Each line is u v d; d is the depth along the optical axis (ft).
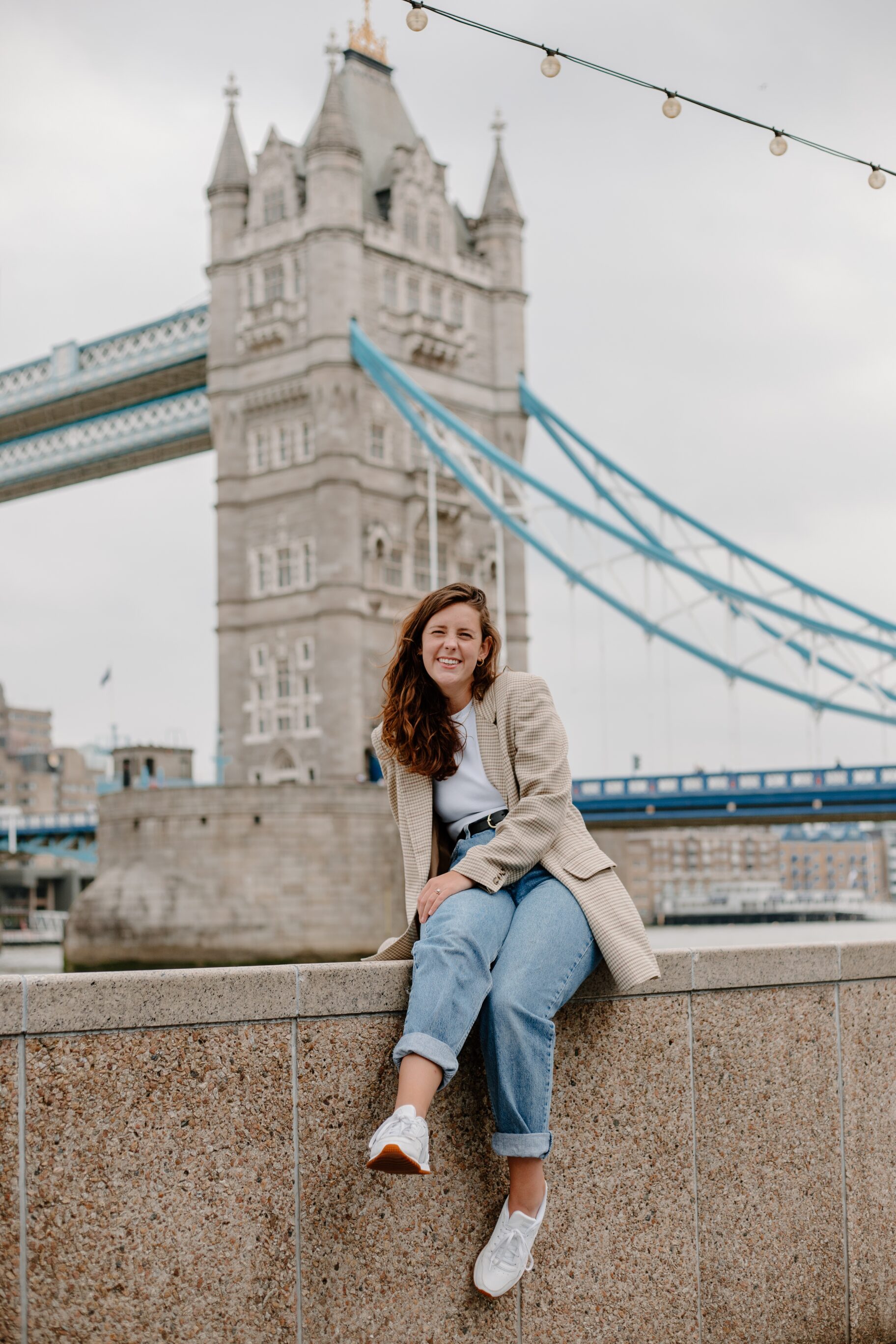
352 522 199.52
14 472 257.55
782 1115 15.52
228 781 205.77
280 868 163.22
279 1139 12.21
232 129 221.05
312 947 162.30
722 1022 15.11
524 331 230.68
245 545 210.79
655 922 438.81
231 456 213.05
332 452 199.72
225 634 209.67
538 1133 12.64
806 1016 15.87
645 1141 14.38
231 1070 12.03
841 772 159.84
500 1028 12.36
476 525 219.20
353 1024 12.69
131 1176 11.52
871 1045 16.51
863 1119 16.29
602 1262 13.98
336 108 208.13
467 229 235.40
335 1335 12.37
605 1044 14.20
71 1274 11.23
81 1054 11.39
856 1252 16.02
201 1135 11.86
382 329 209.97
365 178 216.33
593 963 13.19
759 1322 15.11
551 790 13.09
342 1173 12.50
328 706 195.83
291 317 208.13
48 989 11.25
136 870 166.61
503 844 12.78
